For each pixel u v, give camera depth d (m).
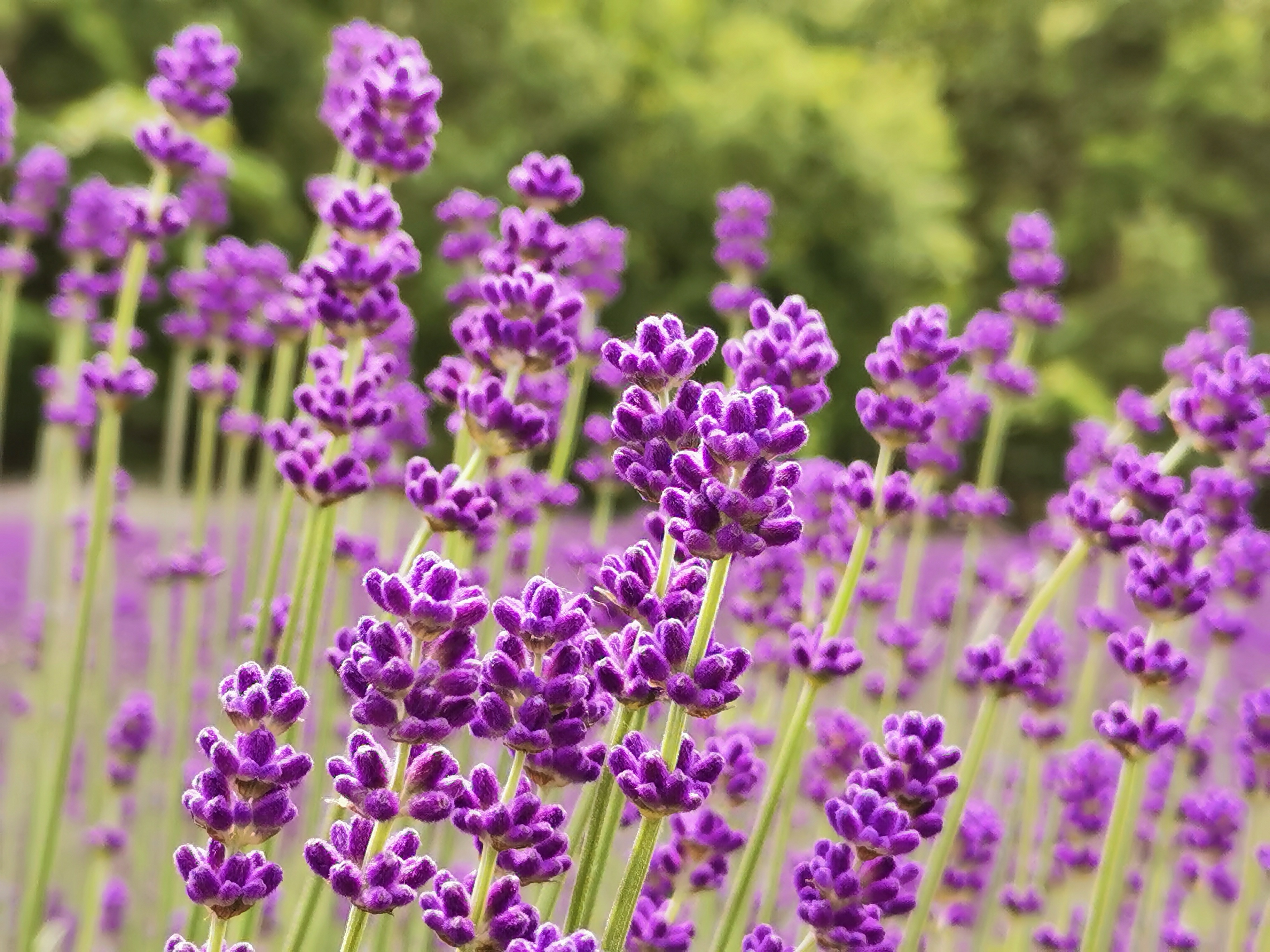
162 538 5.91
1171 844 4.30
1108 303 26.66
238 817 1.36
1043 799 4.32
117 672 5.76
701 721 3.19
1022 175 29.92
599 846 1.85
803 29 30.73
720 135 21.97
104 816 4.34
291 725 1.40
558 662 1.46
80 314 5.76
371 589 1.39
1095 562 4.86
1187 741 4.05
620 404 1.74
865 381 22.83
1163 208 27.95
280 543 2.96
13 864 4.78
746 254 4.95
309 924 2.14
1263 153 29.06
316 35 22.69
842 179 22.17
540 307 2.23
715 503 1.52
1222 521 3.32
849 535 3.21
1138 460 2.56
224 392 4.29
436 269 20.09
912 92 24.95
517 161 21.67
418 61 2.77
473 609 1.39
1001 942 4.26
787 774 2.29
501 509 3.32
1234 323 4.62
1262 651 7.27
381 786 1.40
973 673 2.58
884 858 1.85
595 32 24.08
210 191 5.48
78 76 21.42
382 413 2.52
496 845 1.43
